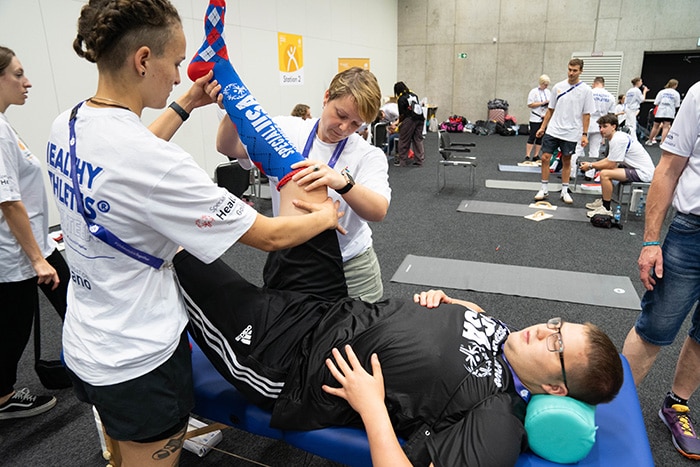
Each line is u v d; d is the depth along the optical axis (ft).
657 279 5.22
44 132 13.56
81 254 2.98
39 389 6.97
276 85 23.79
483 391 3.58
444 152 18.85
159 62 2.82
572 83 15.75
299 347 4.00
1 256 5.70
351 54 31.73
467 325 4.01
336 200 4.64
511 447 3.14
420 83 40.55
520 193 18.78
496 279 10.53
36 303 6.41
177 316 3.33
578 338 3.50
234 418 4.27
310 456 5.57
